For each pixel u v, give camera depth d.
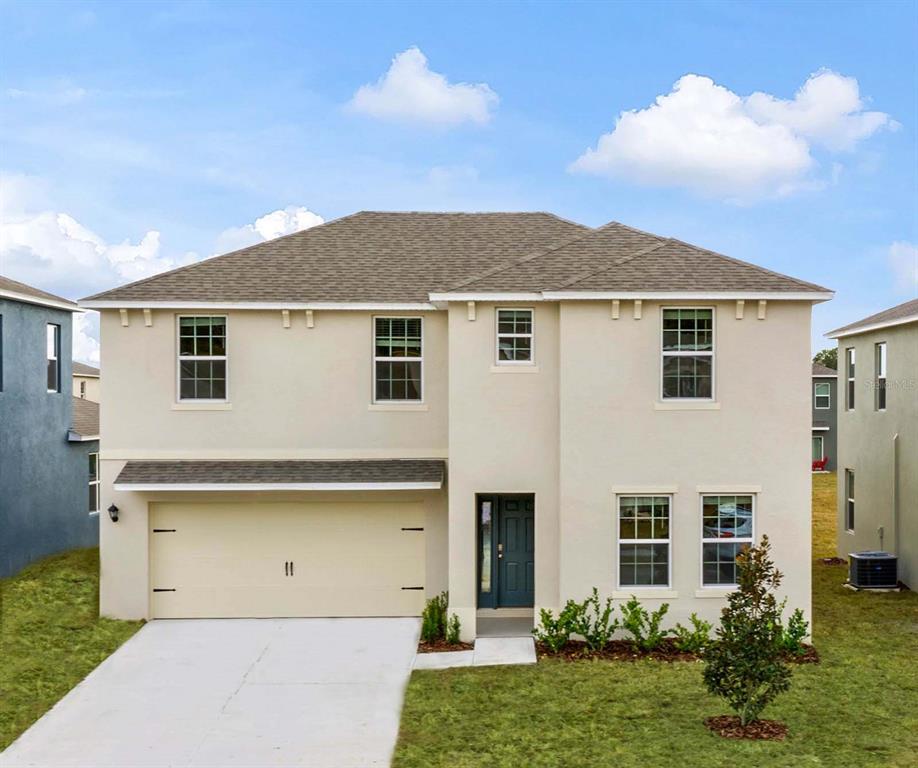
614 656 13.80
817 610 17.08
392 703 12.15
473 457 14.95
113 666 13.80
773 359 14.47
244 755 10.46
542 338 14.91
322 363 16.61
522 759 10.03
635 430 14.50
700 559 14.44
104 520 16.38
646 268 14.70
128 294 16.28
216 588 16.47
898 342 19.88
